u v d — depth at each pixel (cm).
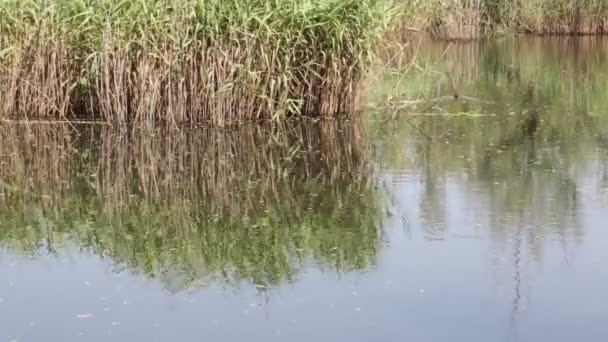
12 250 677
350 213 773
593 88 1527
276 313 547
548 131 1123
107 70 1165
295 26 1169
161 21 1143
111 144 1079
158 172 945
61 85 1195
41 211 796
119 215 782
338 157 1004
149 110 1164
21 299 571
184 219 768
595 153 977
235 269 631
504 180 857
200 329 524
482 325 526
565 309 548
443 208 770
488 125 1175
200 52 1173
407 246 671
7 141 1094
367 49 1202
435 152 1006
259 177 919
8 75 1196
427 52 2083
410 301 563
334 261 644
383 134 1127
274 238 705
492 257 639
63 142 1088
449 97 1435
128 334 516
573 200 780
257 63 1184
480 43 2312
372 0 1191
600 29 2442
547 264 623
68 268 634
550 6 2425
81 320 537
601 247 655
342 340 507
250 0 1155
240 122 1188
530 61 1939
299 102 1193
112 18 1161
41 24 1181
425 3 2078
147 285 598
